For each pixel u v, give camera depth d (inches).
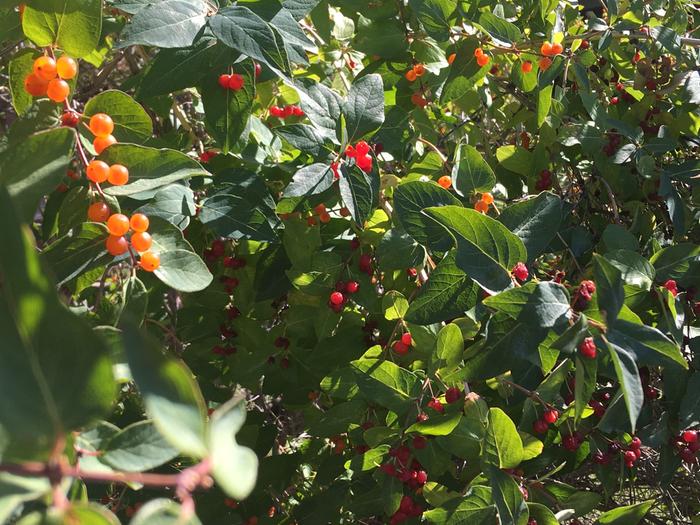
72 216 10.8
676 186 19.9
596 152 19.1
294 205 14.9
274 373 17.4
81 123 10.1
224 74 13.1
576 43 18.3
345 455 17.0
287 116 17.1
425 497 13.9
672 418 16.3
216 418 5.2
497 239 11.3
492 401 15.8
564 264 19.2
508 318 11.6
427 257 14.9
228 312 17.6
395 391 13.4
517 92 21.0
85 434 7.5
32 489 5.5
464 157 14.6
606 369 12.4
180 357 17.4
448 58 17.8
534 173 19.3
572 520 14.4
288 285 16.4
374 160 14.7
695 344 16.1
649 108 19.9
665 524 20.7
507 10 19.3
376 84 14.7
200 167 10.1
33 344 5.1
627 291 13.4
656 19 19.9
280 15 13.0
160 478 5.3
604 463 16.0
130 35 11.5
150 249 10.5
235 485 5.0
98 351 5.2
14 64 10.4
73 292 11.4
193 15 12.0
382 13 17.9
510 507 11.9
